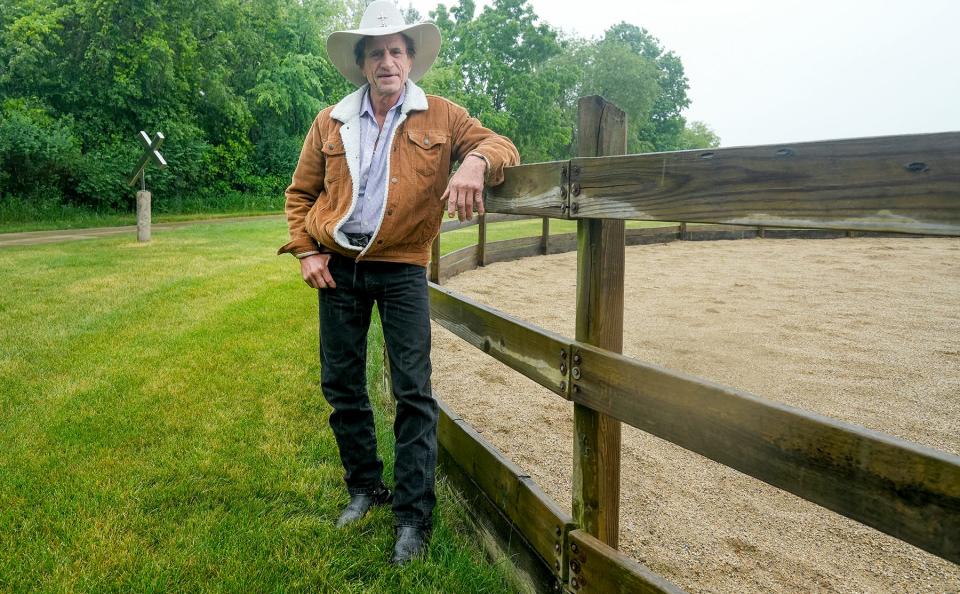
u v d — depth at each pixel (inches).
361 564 83.7
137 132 994.7
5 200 761.6
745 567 85.9
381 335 196.1
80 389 148.3
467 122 85.4
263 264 358.3
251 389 149.6
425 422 88.1
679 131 2699.3
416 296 87.0
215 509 96.4
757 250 473.4
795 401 147.1
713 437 49.1
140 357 173.9
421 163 82.5
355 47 86.8
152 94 1008.9
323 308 90.1
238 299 256.2
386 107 86.8
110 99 957.2
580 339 67.1
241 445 118.4
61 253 398.0
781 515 99.6
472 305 97.1
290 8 1339.8
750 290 297.0
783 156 42.4
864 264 385.1
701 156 48.8
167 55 962.7
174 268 338.3
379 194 84.0
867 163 37.4
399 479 88.3
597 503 65.6
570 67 1855.3
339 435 94.4
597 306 64.5
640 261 409.4
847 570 85.2
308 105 1239.5
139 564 82.5
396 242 83.4
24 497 98.9
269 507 98.2
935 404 144.3
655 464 117.8
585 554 64.0
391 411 138.1
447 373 175.3
